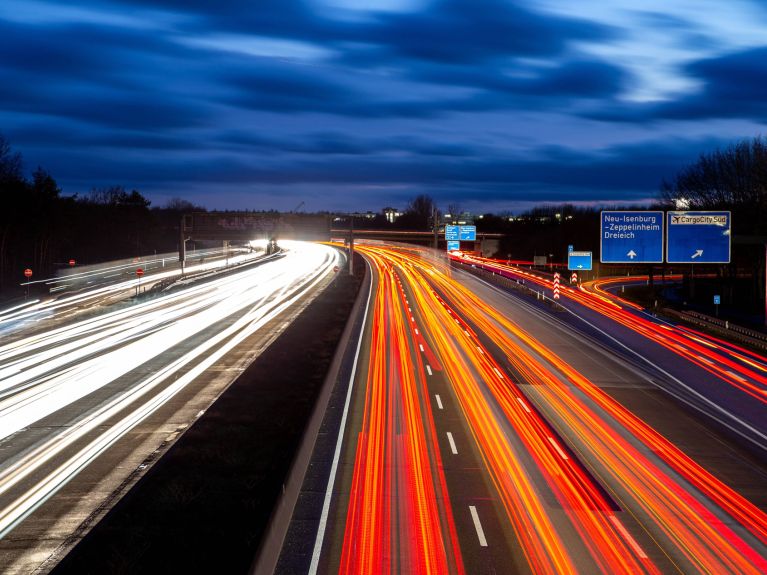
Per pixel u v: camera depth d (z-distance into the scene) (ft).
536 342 164.35
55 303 233.14
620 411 100.07
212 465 74.90
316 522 58.95
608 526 58.39
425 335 171.32
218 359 135.74
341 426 89.97
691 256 176.65
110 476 72.13
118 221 558.97
